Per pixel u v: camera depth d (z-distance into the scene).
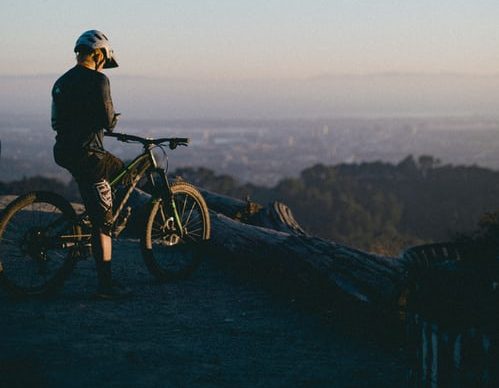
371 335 4.93
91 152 5.11
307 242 6.16
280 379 3.77
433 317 2.97
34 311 4.65
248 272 6.65
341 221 99.31
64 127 5.10
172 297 5.50
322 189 124.00
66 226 5.23
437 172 134.62
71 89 5.04
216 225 7.46
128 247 7.48
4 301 4.90
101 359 3.72
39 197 5.11
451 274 2.92
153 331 4.45
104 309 4.88
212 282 6.22
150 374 3.58
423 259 3.83
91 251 5.30
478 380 2.73
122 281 5.87
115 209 5.42
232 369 3.84
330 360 4.25
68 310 4.75
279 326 4.96
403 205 116.00
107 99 5.07
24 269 5.24
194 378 3.59
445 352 2.88
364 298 4.93
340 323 5.19
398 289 4.73
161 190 5.86
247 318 5.11
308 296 5.72
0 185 26.53
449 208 109.88
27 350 3.72
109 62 5.29
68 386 3.28
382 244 16.84
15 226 5.15
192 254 6.25
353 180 137.12
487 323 2.72
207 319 4.94
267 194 116.75
